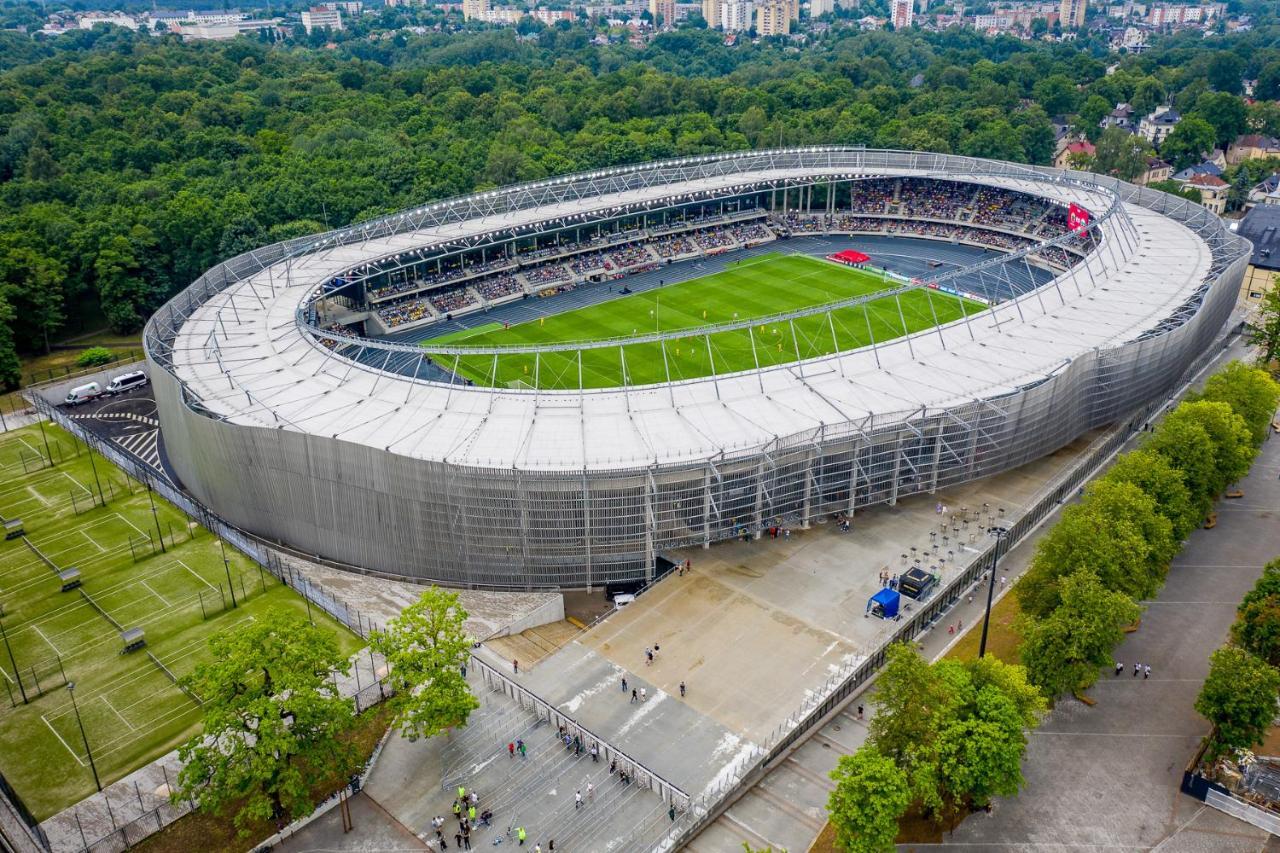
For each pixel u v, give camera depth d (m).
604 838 93.75
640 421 140.62
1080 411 163.38
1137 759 103.62
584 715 108.81
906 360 161.00
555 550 130.88
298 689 91.75
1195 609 127.94
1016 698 97.06
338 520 136.75
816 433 136.62
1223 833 94.62
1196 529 146.75
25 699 113.12
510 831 94.69
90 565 139.50
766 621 122.69
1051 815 96.75
